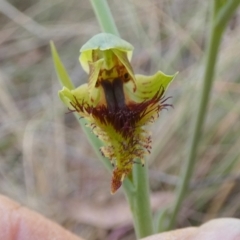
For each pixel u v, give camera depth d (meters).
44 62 0.20
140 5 0.19
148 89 0.08
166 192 0.15
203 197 0.15
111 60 0.08
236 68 0.16
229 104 0.16
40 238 0.09
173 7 0.19
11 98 0.18
